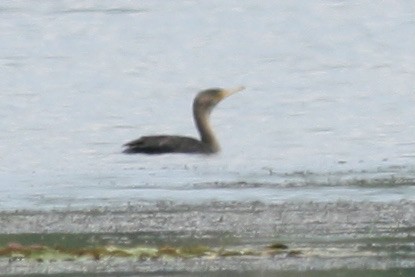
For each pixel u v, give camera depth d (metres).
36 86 36.28
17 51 42.06
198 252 18.38
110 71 39.09
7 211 21.83
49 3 49.31
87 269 17.42
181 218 21.05
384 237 19.41
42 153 27.73
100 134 30.33
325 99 34.25
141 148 27.59
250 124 31.00
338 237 19.45
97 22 47.22
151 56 41.91
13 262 17.97
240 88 30.72
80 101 34.31
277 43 43.84
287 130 30.31
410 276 17.02
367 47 42.81
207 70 39.62
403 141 28.88
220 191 23.48
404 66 39.38
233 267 17.48
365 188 23.53
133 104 34.06
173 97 35.16
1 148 28.17
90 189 23.84
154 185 24.20
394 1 49.34
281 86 36.34
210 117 30.05
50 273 17.22
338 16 47.75
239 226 20.39
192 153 27.64
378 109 32.88
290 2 49.94
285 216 21.08
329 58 41.25
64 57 41.34
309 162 26.73
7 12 48.00
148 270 17.34
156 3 49.94
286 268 17.39
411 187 23.48
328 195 22.81
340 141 29.00
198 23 47.47
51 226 20.61
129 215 21.38
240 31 46.00
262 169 25.95
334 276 17.02
